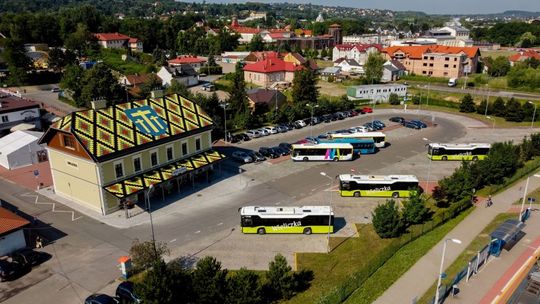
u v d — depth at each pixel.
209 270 31.94
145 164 54.84
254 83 146.88
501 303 34.25
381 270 39.06
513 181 61.12
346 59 172.62
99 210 51.84
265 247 44.50
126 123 54.62
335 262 41.41
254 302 31.98
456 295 35.25
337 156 71.12
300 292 36.38
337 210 53.16
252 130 88.06
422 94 126.88
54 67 146.38
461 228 47.34
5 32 193.12
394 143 81.88
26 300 35.75
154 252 39.38
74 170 52.75
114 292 36.72
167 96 62.16
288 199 56.28
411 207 47.31
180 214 51.84
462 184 52.62
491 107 104.12
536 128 91.69
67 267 40.59
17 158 67.81
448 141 82.56
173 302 30.05
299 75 105.81
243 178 63.59
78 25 198.38
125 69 161.88
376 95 120.06
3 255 42.16
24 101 86.25
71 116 51.22
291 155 73.06
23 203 54.62
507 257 41.44
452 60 150.75
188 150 60.75
